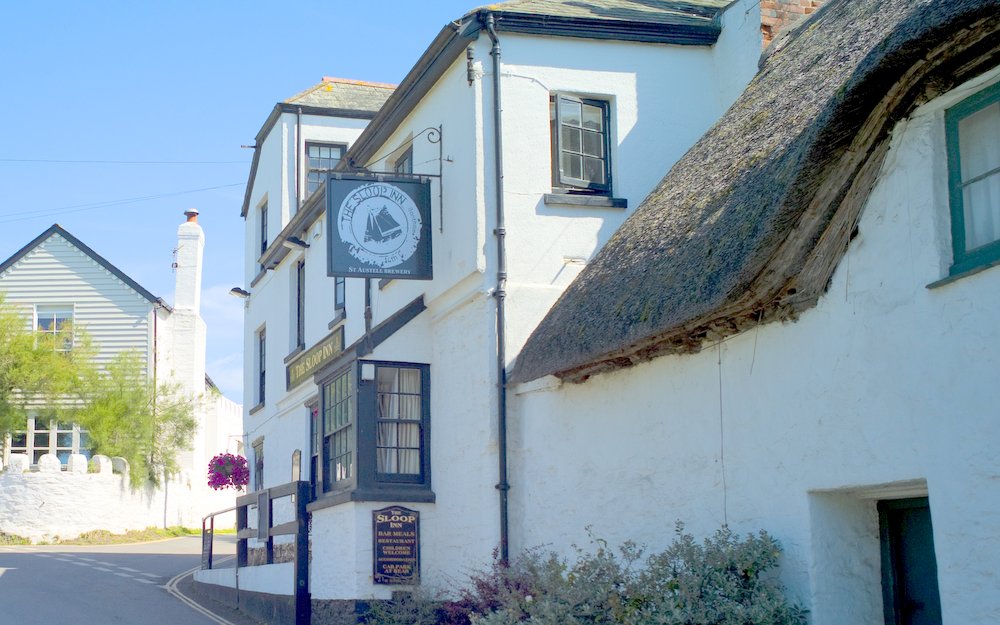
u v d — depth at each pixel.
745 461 8.28
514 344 12.00
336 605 12.90
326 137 21.70
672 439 9.20
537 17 12.67
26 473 28.59
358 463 12.91
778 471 7.91
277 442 20.56
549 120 12.74
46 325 34.34
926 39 6.34
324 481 13.94
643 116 13.13
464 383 12.55
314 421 18.56
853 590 7.53
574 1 13.87
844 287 7.41
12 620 14.34
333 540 13.20
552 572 8.68
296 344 19.81
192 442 33.66
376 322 15.45
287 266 20.42
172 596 17.70
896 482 6.93
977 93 6.63
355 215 12.98
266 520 15.54
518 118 12.55
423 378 13.45
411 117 14.38
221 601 17.05
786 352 7.93
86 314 34.28
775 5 12.59
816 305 7.66
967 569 6.30
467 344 12.53
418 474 13.25
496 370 11.97
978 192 6.62
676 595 7.51
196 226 36.47
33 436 31.69
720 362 8.66
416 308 13.52
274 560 17.66
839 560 7.55
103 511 29.50
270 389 21.25
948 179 6.78
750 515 8.18
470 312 12.51
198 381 35.91
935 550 6.56
